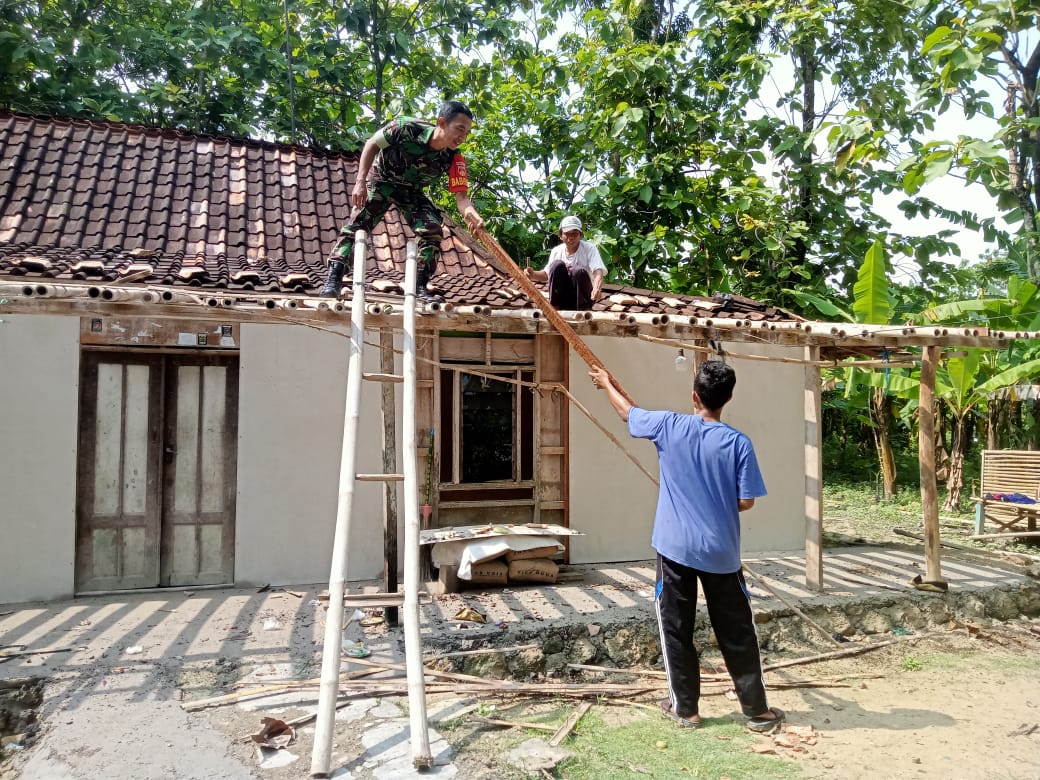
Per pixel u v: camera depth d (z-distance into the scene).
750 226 10.81
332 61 12.15
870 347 7.33
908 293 11.49
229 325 6.36
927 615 6.12
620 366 7.48
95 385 6.18
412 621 3.49
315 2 12.34
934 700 4.50
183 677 4.27
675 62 11.09
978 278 12.10
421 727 3.31
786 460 8.09
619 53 10.76
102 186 7.88
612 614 5.44
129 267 5.73
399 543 6.66
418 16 12.91
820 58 12.45
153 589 6.22
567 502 7.28
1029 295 9.14
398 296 5.77
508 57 12.05
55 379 5.93
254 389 6.38
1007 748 3.81
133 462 6.25
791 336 6.06
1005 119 9.58
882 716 4.23
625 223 11.39
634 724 4.03
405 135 4.32
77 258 6.14
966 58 7.29
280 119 12.95
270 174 8.92
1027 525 9.30
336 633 3.36
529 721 3.97
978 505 9.27
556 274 6.18
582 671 4.91
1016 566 7.43
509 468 7.24
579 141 11.68
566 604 5.71
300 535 6.45
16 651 4.61
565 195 12.98
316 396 6.54
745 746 3.76
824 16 11.25
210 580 6.40
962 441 11.17
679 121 11.05
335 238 8.02
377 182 4.48
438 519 6.92
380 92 12.44
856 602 6.00
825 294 11.59
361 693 4.11
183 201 8.01
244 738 3.59
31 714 3.96
